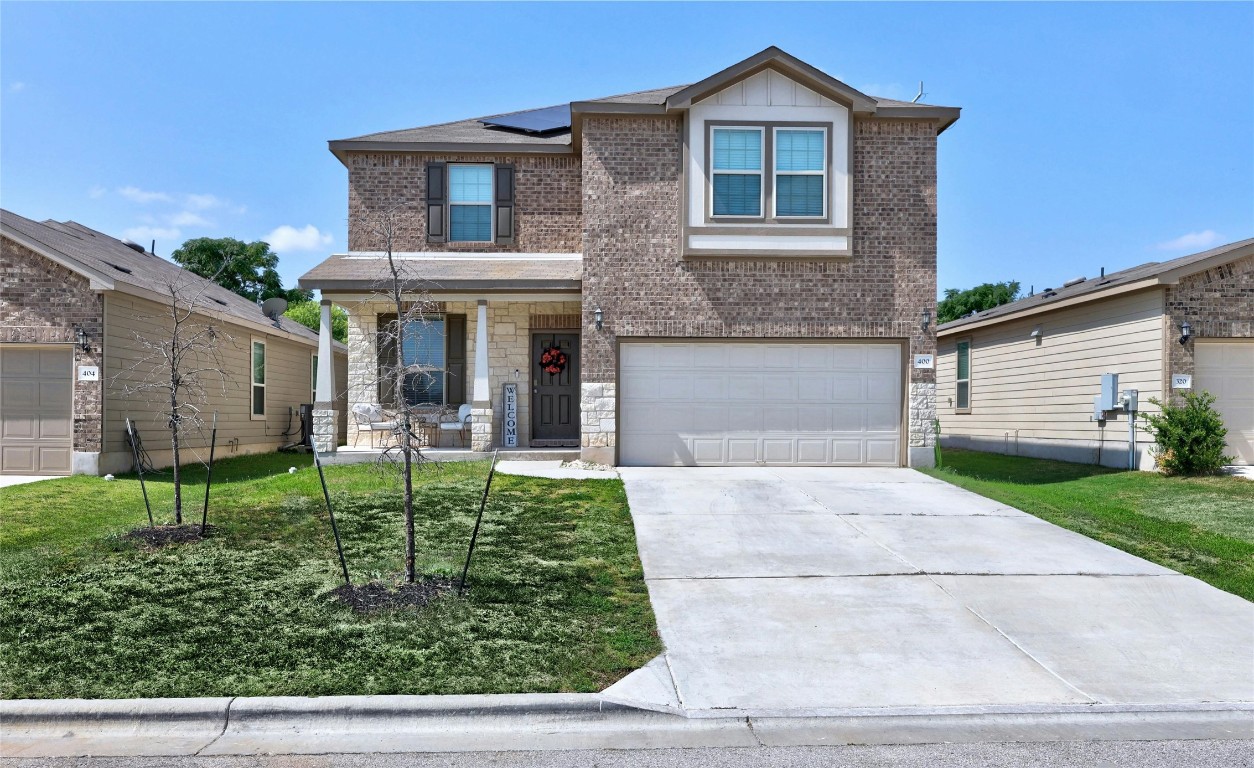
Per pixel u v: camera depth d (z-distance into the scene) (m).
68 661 5.53
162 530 8.75
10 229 13.64
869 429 14.23
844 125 13.93
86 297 13.88
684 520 9.81
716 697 5.26
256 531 8.98
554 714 5.04
